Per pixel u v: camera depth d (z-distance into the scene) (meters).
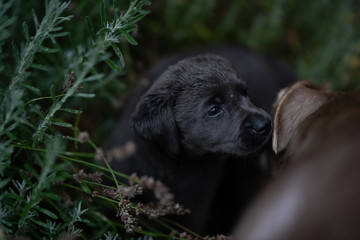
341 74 0.82
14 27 0.60
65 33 0.54
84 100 0.64
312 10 0.87
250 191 0.74
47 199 0.55
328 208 0.30
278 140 0.50
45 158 0.52
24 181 0.53
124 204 0.54
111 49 0.67
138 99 0.69
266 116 0.63
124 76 0.74
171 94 0.64
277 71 0.76
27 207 0.50
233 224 0.75
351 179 0.30
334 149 0.33
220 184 0.76
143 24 0.75
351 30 0.84
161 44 0.81
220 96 0.64
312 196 0.31
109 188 0.57
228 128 0.64
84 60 0.55
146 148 0.66
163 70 0.72
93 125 0.70
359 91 0.47
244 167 0.72
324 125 0.41
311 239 0.29
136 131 0.65
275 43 0.85
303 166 0.34
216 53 0.75
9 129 0.52
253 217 0.33
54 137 0.53
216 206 0.76
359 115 0.38
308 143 0.42
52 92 0.52
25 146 0.53
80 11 0.66
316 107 0.49
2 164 0.52
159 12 0.80
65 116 0.61
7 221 0.52
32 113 0.56
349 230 0.29
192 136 0.65
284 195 0.32
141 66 0.74
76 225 0.58
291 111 0.50
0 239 0.50
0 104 0.53
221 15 0.86
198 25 0.82
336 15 0.86
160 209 0.57
